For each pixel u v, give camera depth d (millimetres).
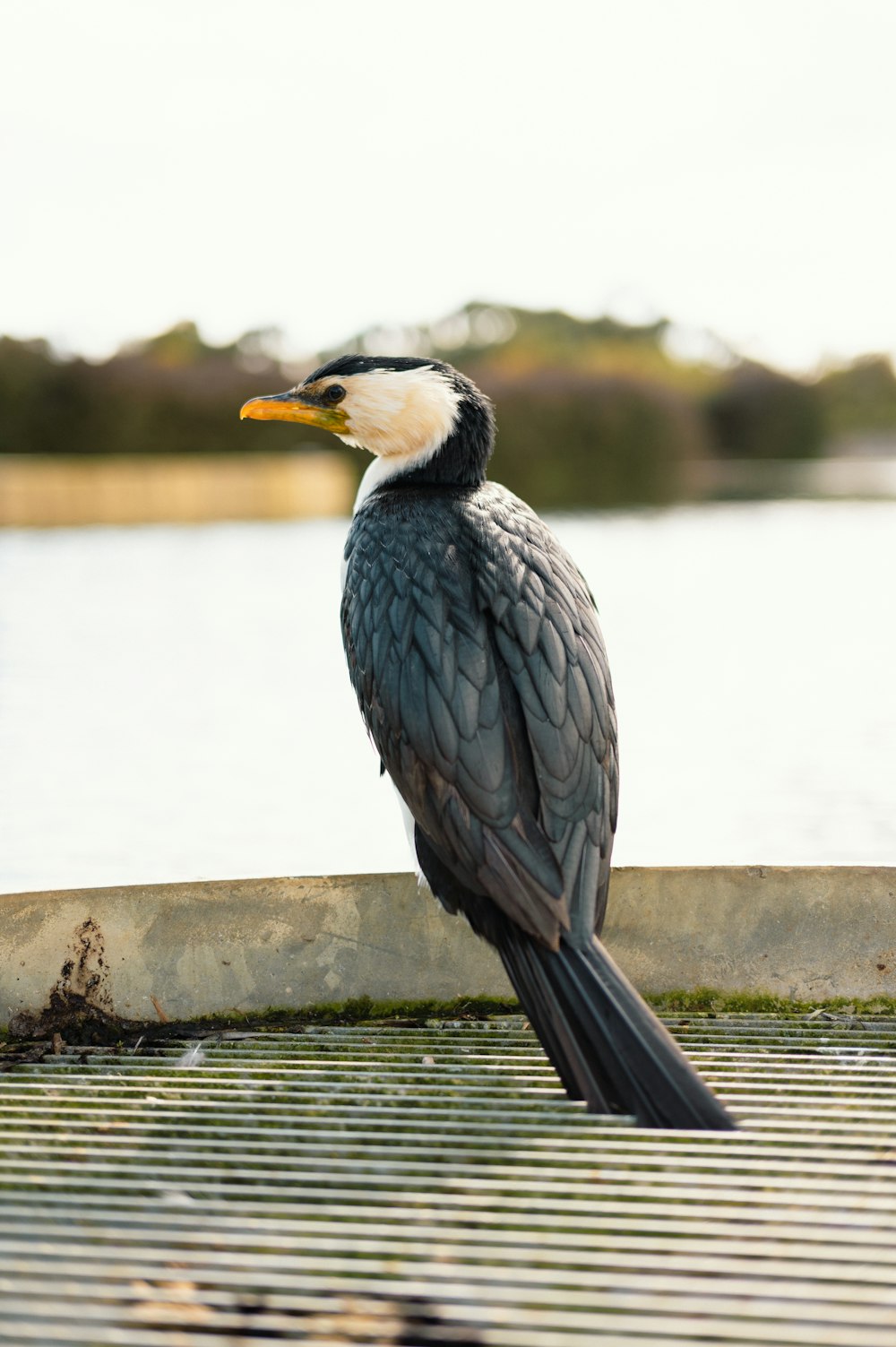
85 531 15914
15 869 4383
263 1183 2092
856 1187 2049
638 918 2893
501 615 2570
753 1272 1820
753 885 2887
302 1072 2545
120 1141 2236
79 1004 2807
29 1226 1958
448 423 3100
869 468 26281
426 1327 1710
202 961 2852
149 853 4543
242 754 5887
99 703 6871
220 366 21375
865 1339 1675
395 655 2572
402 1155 2176
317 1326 1710
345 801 5199
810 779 5348
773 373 26719
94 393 20609
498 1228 1946
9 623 9188
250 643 8492
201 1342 1683
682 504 18719
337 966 2883
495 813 2381
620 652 8070
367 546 2816
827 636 8523
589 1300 1764
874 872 2857
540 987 2291
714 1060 2570
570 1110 2338
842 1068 2512
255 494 17828
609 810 2516
